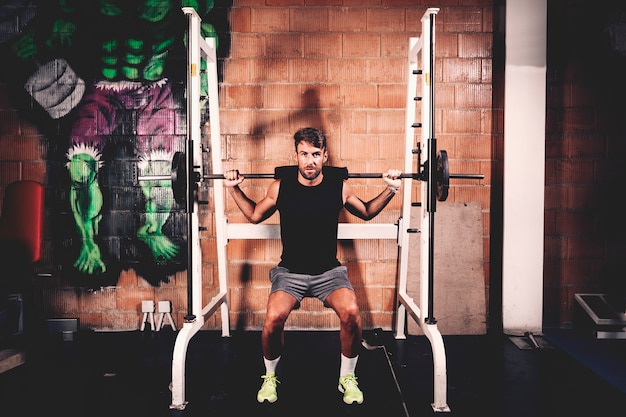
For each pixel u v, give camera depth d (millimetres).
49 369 2520
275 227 2867
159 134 3059
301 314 3129
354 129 3061
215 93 2799
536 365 2549
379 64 3043
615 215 3119
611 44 3072
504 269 2990
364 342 2801
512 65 2936
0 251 2668
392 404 2111
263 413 2031
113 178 3070
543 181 2959
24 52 3029
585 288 3148
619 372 2459
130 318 3121
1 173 3062
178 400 2090
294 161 3061
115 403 2133
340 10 3031
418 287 3072
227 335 2980
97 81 3039
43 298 3102
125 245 3092
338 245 3096
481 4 3053
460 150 3086
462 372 2461
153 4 3023
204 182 3078
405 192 2789
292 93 3051
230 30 3033
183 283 3113
